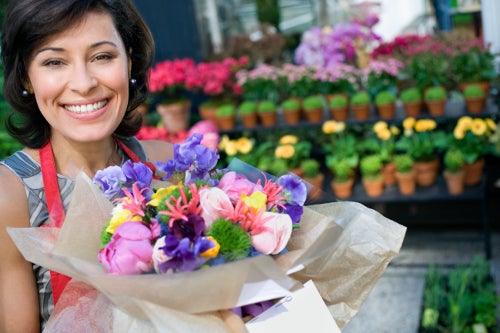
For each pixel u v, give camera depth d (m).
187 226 1.14
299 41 5.78
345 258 1.34
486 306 3.08
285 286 1.14
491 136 4.10
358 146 4.32
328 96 4.60
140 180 1.28
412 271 3.98
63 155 1.49
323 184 4.36
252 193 1.24
